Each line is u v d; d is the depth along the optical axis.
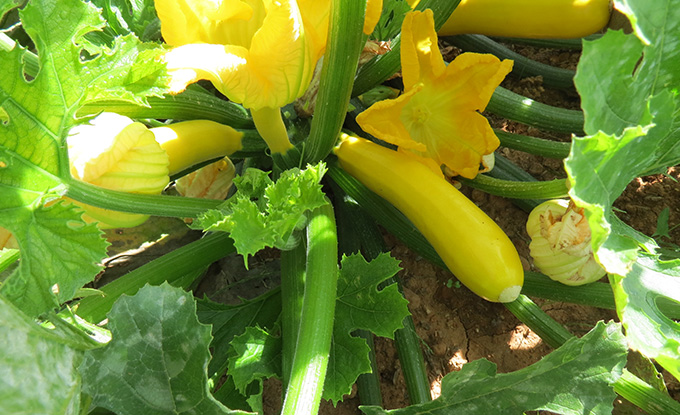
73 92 0.31
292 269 0.43
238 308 0.44
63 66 0.30
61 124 0.31
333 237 0.38
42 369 0.29
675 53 0.28
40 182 0.32
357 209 0.51
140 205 0.35
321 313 0.35
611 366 0.34
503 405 0.36
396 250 0.53
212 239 0.44
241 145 0.47
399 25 0.50
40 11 0.29
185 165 0.43
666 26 0.27
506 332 0.49
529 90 0.60
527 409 0.35
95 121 0.36
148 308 0.33
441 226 0.40
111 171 0.36
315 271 0.36
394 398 0.47
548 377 0.35
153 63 0.32
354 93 0.50
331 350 0.39
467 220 0.39
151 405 0.33
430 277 0.52
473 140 0.43
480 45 0.59
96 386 0.32
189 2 0.33
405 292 0.51
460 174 0.45
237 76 0.34
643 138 0.29
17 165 0.31
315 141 0.42
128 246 0.54
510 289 0.39
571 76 0.59
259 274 0.53
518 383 0.35
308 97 0.47
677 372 0.30
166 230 0.55
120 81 0.32
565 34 0.52
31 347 0.28
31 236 0.30
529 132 0.59
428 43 0.41
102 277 0.53
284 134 0.43
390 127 0.42
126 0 0.52
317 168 0.33
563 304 0.51
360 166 0.43
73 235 0.31
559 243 0.39
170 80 0.32
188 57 0.32
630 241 0.30
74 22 0.30
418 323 0.50
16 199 0.30
